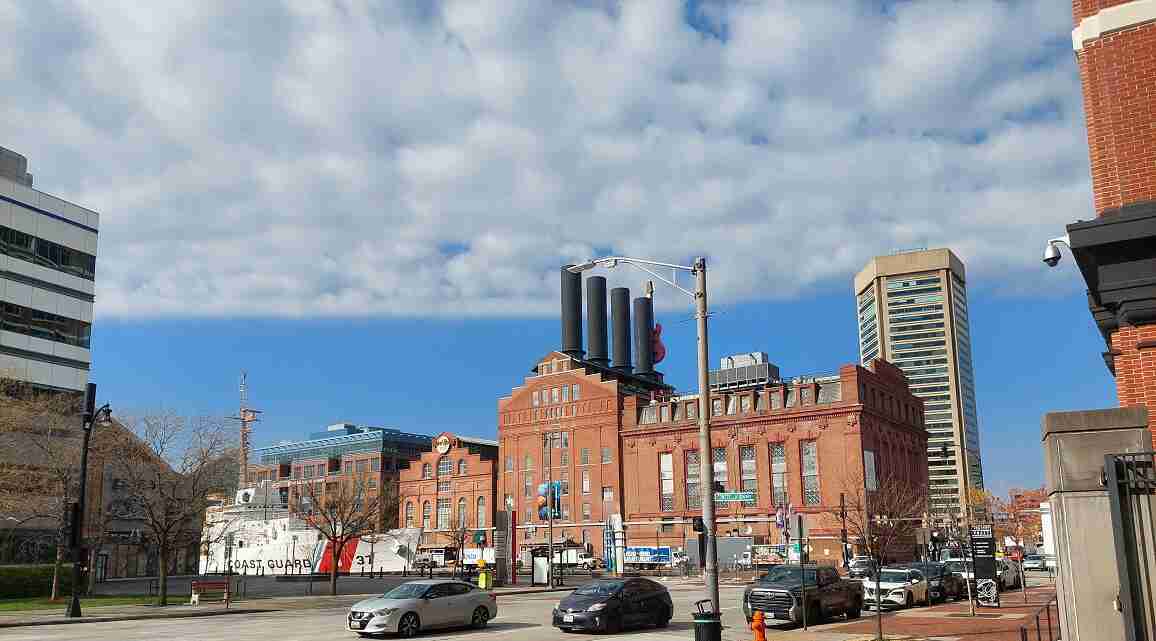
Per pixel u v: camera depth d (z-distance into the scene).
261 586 65.94
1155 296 14.43
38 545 60.03
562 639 26.25
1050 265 15.55
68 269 80.81
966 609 37.00
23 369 69.31
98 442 50.03
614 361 122.75
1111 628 13.31
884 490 81.06
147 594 53.81
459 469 115.25
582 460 103.38
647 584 29.77
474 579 62.72
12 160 84.00
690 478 95.75
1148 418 14.02
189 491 50.56
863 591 38.09
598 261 26.05
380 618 26.44
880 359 95.94
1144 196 15.12
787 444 89.88
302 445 151.25
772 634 26.91
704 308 24.11
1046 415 14.40
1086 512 13.76
